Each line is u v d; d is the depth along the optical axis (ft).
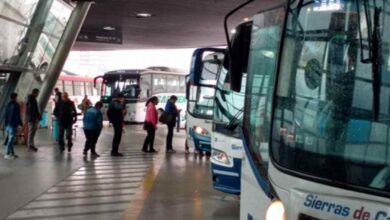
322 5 11.29
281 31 12.67
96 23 87.10
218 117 30.01
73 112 58.90
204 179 40.93
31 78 72.23
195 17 79.25
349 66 10.52
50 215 28.55
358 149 9.89
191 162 51.24
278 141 11.38
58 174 42.14
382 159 9.52
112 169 45.75
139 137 80.69
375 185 9.43
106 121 110.73
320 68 11.10
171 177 41.83
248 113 15.06
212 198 33.47
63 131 57.67
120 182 39.24
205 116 51.49
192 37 104.68
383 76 9.87
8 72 70.08
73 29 73.51
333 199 9.38
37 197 33.19
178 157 55.42
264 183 12.39
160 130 99.60
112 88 113.39
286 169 10.76
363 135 9.89
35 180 39.19
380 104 9.80
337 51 10.82
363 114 10.02
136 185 38.09
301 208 9.86
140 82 111.34
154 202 32.19
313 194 9.73
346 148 10.07
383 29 9.96
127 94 111.75
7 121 51.06
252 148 14.02
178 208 30.55
